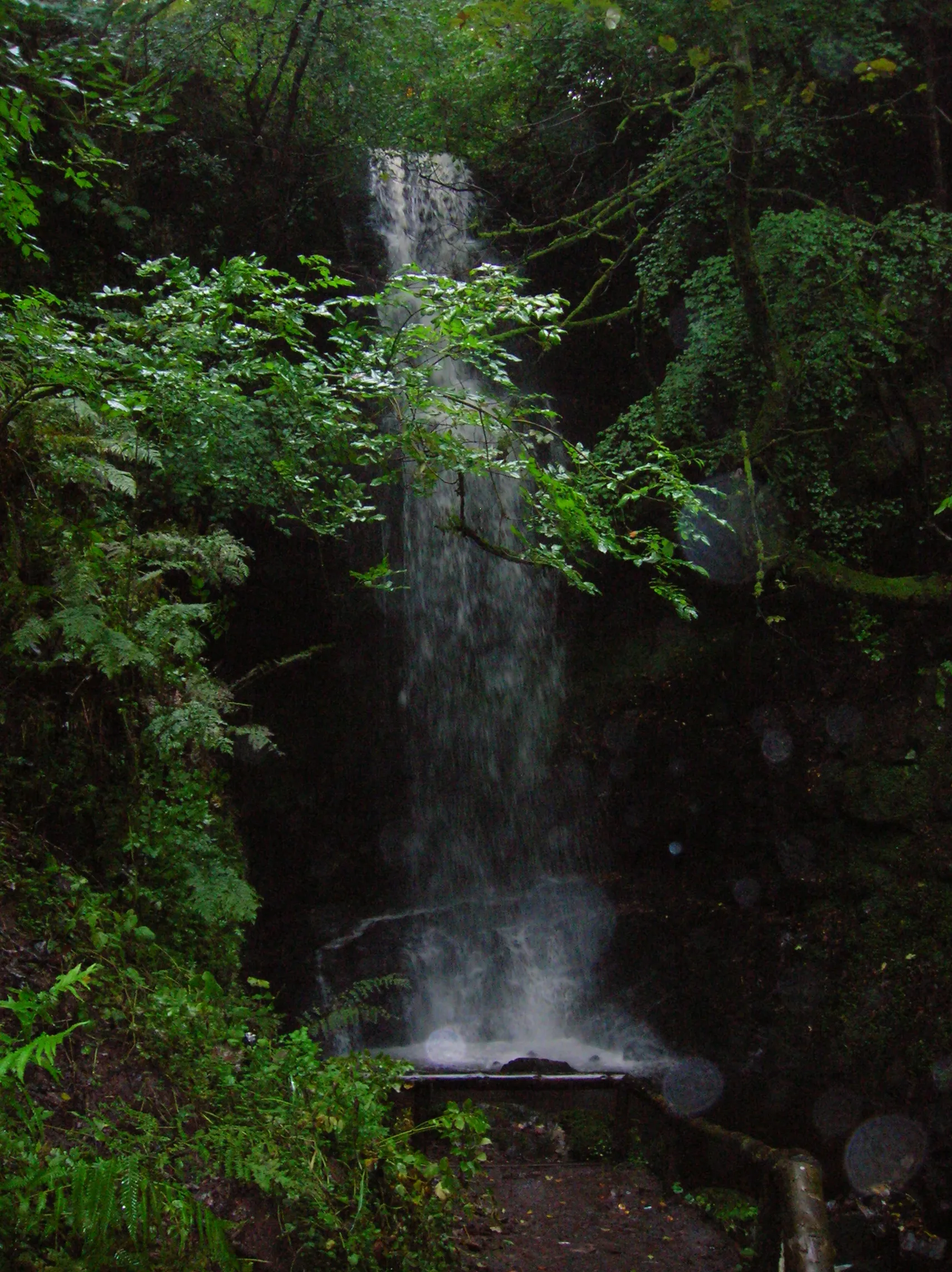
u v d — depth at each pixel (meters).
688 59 7.37
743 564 8.96
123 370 3.76
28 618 3.41
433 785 11.12
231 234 9.05
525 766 10.83
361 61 8.80
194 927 3.76
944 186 8.41
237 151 9.12
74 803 3.55
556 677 10.87
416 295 4.34
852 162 9.51
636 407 8.38
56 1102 2.34
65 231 7.64
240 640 10.39
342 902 10.70
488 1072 4.75
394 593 10.74
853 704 8.68
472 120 10.28
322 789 10.84
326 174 9.45
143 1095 2.55
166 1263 2.12
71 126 5.56
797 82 8.45
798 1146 7.71
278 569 10.10
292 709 10.78
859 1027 7.69
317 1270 2.47
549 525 4.46
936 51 9.18
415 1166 2.99
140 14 7.93
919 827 8.02
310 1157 2.68
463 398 4.33
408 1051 9.74
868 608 8.52
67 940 2.88
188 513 4.75
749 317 7.41
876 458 8.68
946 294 8.12
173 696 4.05
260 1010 3.58
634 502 7.69
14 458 3.54
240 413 4.23
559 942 10.23
